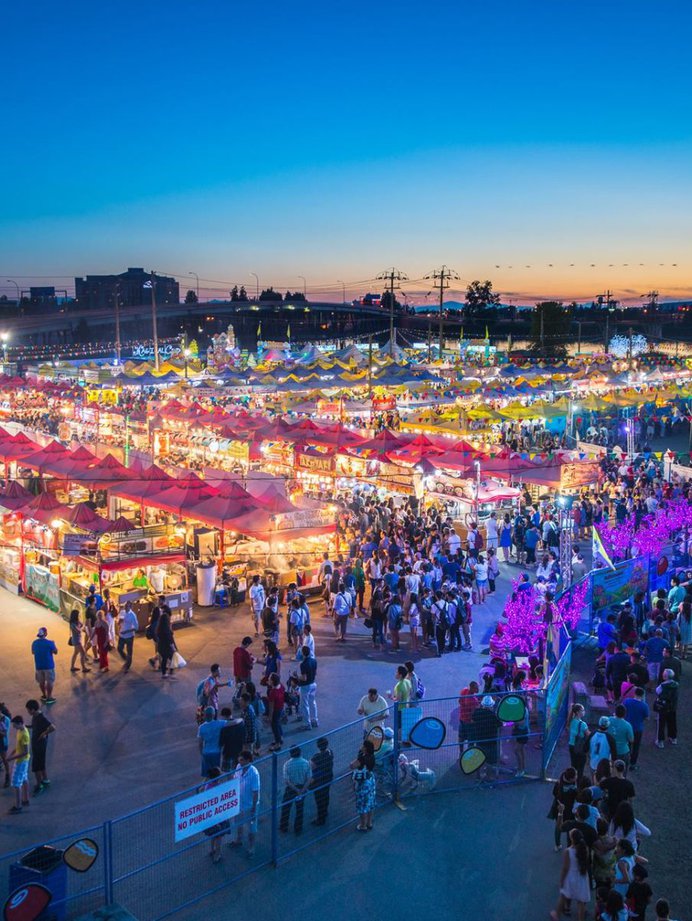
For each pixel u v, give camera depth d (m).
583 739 12.12
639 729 12.84
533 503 27.66
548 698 12.68
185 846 10.52
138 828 10.87
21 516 21.73
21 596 21.62
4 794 11.81
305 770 10.78
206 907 9.33
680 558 22.17
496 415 37.34
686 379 63.19
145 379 50.88
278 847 10.51
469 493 26.25
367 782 10.88
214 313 176.00
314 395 42.88
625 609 17.72
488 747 12.25
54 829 10.85
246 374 53.34
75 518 20.27
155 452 35.91
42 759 11.79
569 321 123.88
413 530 23.69
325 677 16.06
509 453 28.16
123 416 40.19
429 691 15.36
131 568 18.94
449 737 13.57
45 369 61.44
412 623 17.47
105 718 14.23
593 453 34.66
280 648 17.52
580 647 18.23
